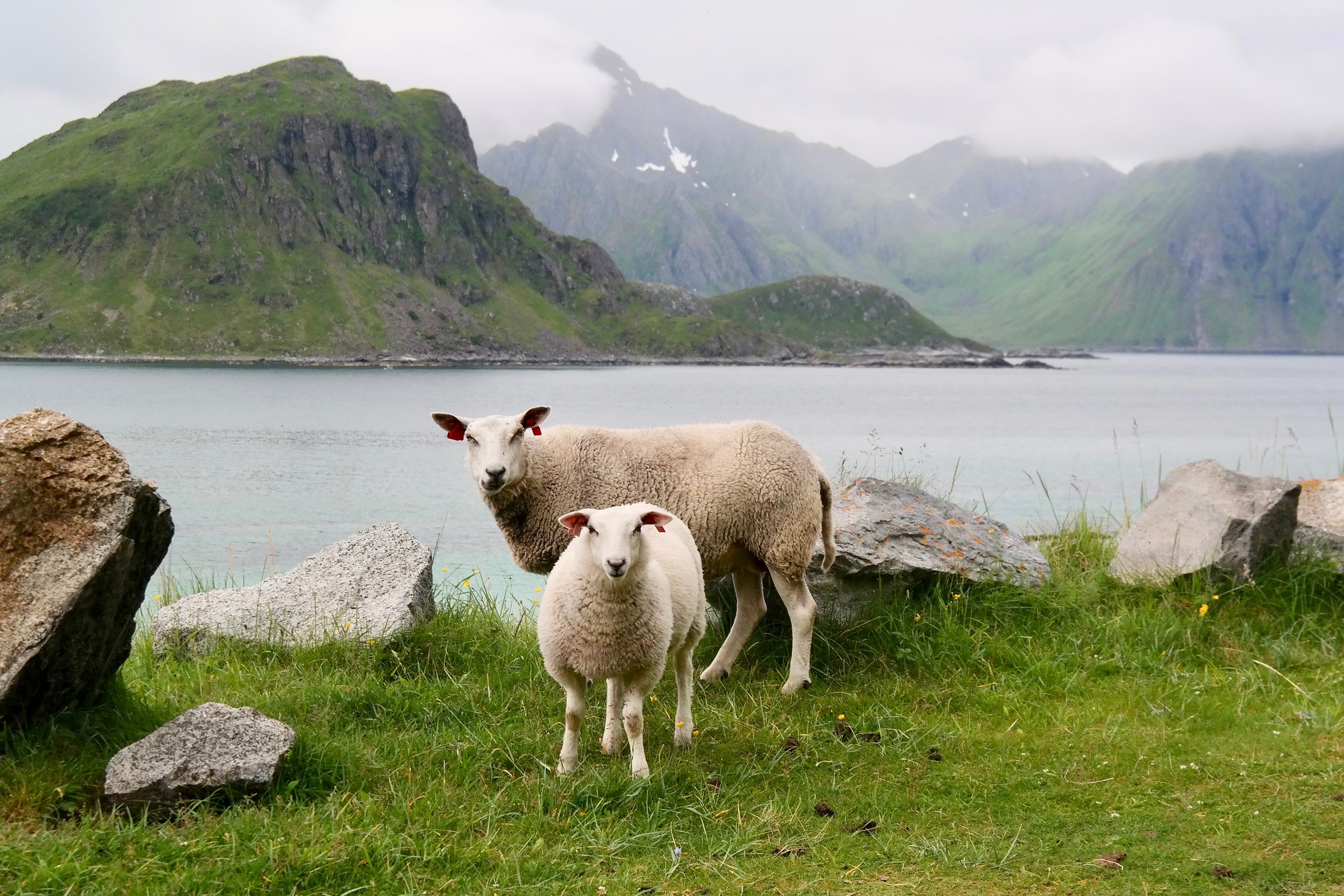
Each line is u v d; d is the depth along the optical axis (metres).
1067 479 27.62
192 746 4.93
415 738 5.86
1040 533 12.17
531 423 7.57
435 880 4.33
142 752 4.87
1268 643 7.46
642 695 5.66
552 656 5.61
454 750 5.71
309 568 8.34
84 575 4.86
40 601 4.79
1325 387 123.56
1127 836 4.75
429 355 193.62
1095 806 5.13
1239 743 5.85
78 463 5.09
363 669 7.02
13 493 4.89
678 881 4.41
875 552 7.99
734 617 8.27
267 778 4.89
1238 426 53.09
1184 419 60.25
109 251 188.38
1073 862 4.54
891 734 6.22
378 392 84.31
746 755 5.97
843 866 4.55
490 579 14.19
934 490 14.38
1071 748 5.90
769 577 8.47
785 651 7.73
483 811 4.97
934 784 5.48
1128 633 7.67
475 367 181.75
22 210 195.00
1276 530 8.36
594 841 4.72
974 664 7.31
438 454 34.41
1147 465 32.06
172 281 185.75
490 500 7.54
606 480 7.44
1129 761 5.67
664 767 5.62
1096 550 10.17
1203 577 8.27
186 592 12.95
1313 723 6.00
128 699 5.76
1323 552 8.54
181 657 7.60
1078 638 7.64
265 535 18.42
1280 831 4.72
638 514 5.45
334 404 66.25
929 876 4.45
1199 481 8.94
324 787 5.16
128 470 5.22
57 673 5.01
